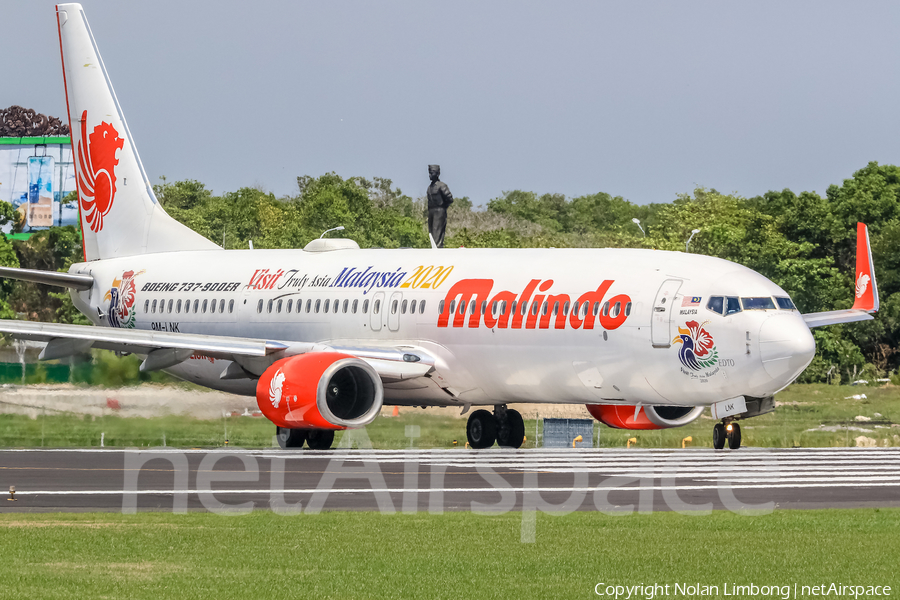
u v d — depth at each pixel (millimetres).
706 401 104312
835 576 49219
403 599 44500
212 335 127750
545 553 53406
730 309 101562
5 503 69438
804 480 87250
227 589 45594
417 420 146250
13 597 43844
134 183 151500
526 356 111812
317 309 128250
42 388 141000
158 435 128250
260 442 127438
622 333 105750
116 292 147250
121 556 51750
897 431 155250
